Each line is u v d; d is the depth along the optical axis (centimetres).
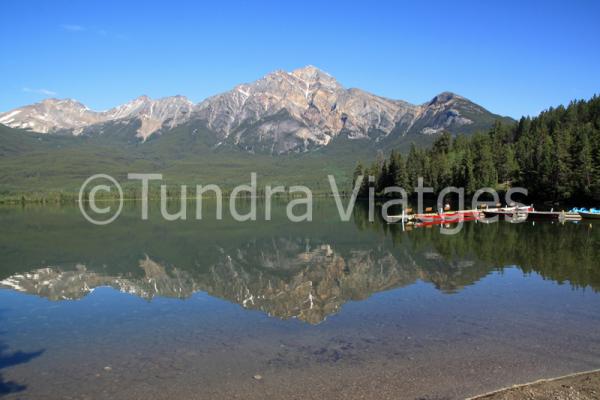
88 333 2608
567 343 2264
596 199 9469
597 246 5412
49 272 4606
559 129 14838
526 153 13425
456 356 2120
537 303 3008
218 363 2109
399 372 1959
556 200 10625
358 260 4994
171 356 2212
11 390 1886
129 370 2056
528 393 1725
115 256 5641
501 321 2633
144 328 2681
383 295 3344
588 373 1898
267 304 3216
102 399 1795
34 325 2783
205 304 3241
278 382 1895
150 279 4238
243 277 4300
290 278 4200
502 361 2052
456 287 3512
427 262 4638
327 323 2686
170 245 6581
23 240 7269
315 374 1962
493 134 18138
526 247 5416
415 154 16675
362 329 2552
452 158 15138
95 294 3612
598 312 2786
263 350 2264
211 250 6050
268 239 7100
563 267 4200
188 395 1806
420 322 2650
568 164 10319
